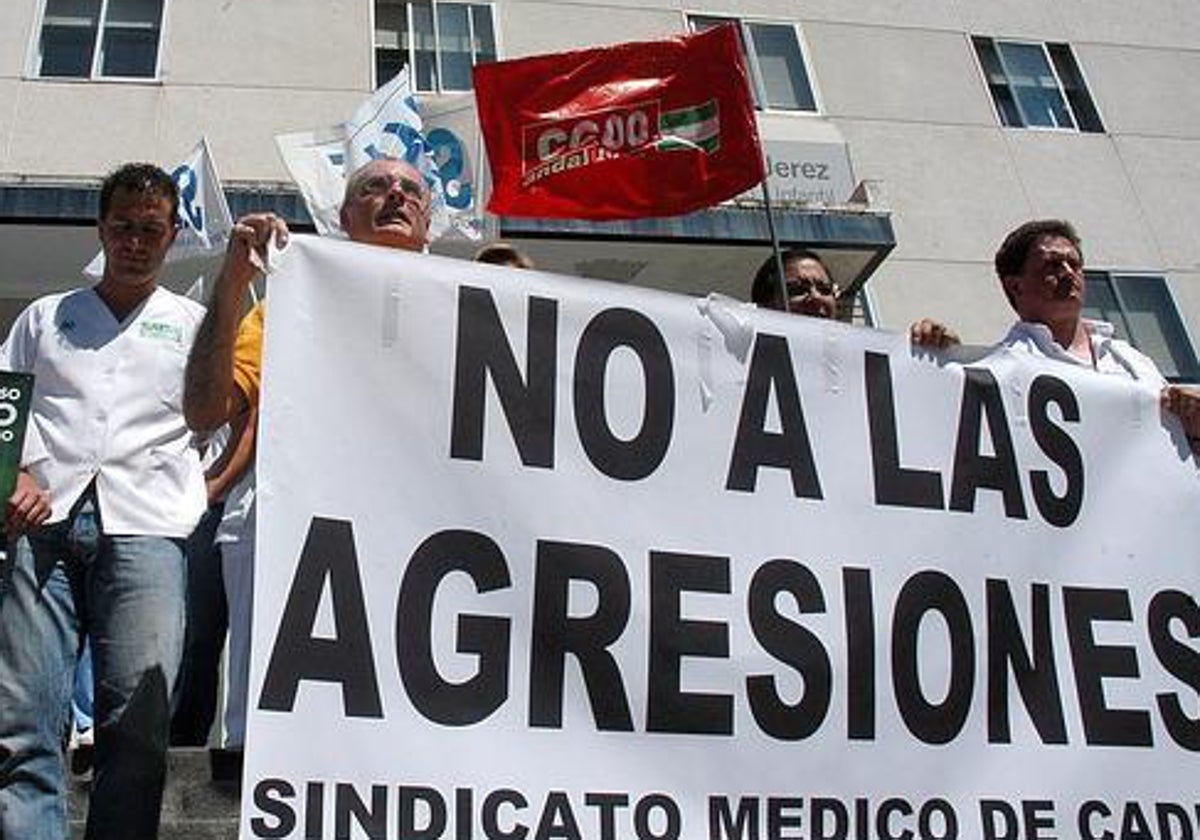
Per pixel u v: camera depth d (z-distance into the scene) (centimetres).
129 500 355
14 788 320
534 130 640
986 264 1410
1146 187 1530
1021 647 374
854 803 336
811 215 1180
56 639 338
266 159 1279
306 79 1336
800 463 368
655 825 313
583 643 324
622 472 346
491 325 345
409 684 303
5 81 1273
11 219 1033
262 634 293
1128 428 418
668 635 334
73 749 503
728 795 324
